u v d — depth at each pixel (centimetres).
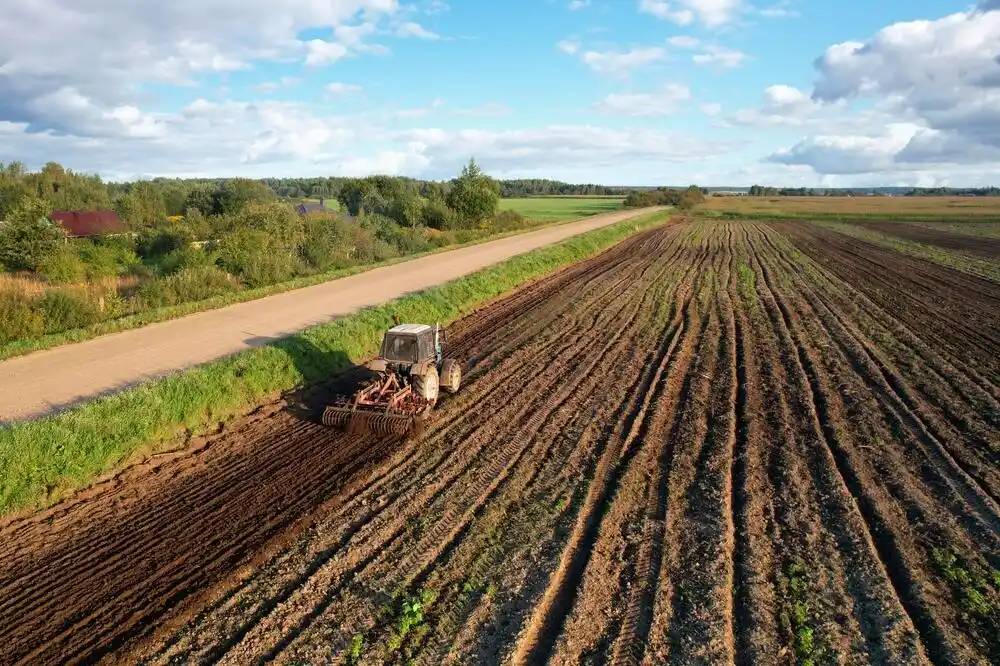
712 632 657
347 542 828
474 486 973
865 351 1731
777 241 5125
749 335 1927
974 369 1569
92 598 734
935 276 3134
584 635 658
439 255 3694
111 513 924
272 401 1382
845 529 852
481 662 620
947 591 730
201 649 645
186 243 3578
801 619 681
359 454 1106
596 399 1351
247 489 986
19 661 637
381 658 626
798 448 1115
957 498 927
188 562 799
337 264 3162
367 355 1752
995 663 618
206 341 1722
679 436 1159
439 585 738
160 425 1168
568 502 921
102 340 1730
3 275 2367
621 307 2373
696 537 837
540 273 3309
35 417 1167
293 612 696
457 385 1408
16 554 825
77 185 7006
